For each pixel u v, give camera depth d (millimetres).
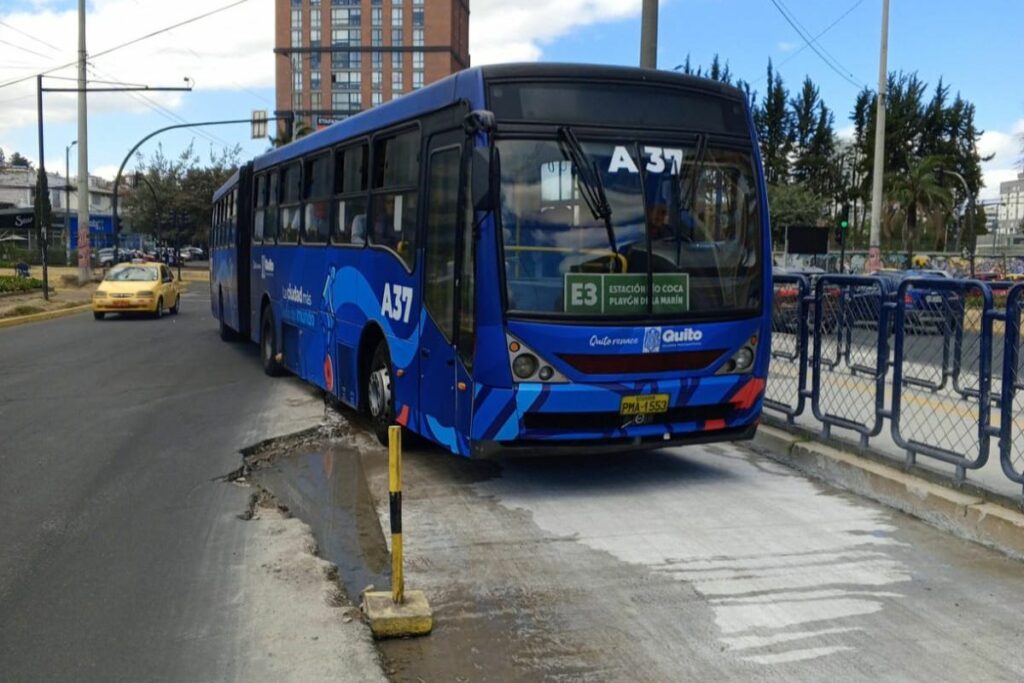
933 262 37906
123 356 17156
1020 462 6766
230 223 17859
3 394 12555
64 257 58594
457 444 6977
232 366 15602
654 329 6801
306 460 8656
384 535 6359
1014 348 6145
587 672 4305
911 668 4328
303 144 11742
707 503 7070
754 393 7266
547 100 6797
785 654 4480
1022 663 4383
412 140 8023
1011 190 73750
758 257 7305
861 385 7781
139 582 5480
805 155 64312
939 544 6102
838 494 7336
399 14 124938
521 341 6547
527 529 6441
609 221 6758
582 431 6781
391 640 4664
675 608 5043
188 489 7625
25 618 4949
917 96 62031
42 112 32969
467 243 6855
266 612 5016
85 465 8445
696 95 7242
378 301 8766
